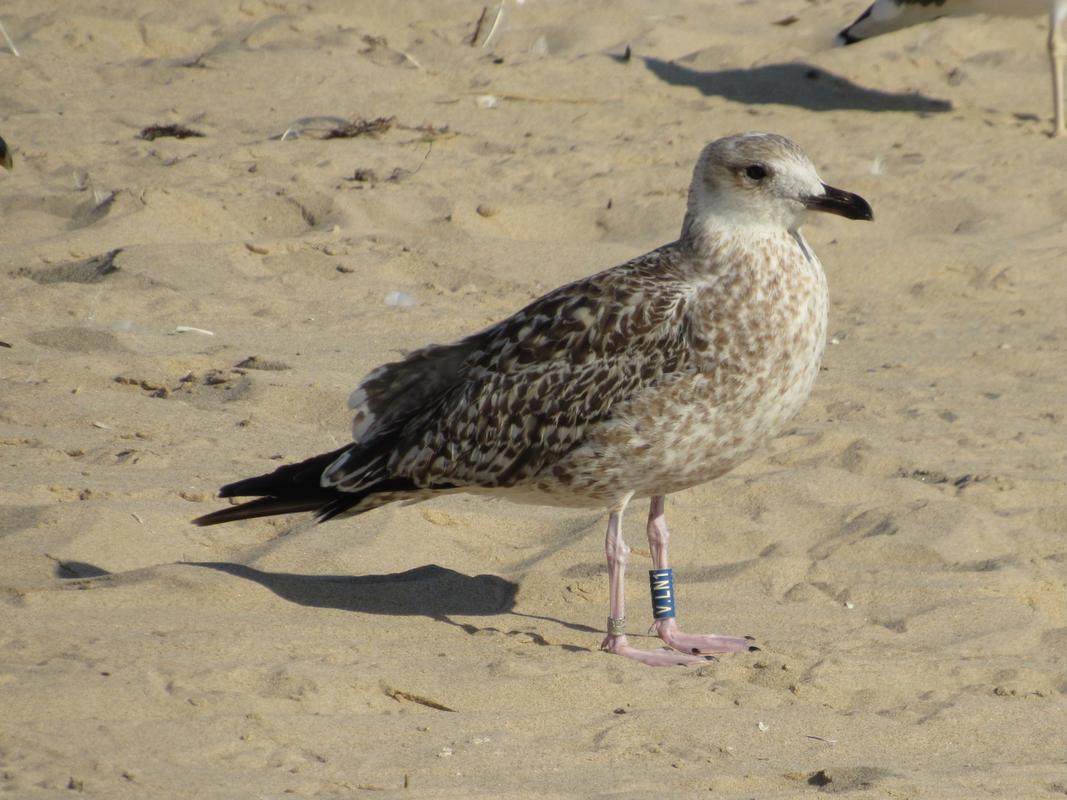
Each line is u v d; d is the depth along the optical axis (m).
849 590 10.80
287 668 8.80
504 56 28.39
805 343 9.66
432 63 28.03
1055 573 11.09
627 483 9.73
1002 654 9.88
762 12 31.52
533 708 8.78
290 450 12.84
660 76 27.61
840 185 21.77
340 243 18.84
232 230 19.48
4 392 13.79
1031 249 19.34
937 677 9.37
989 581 10.84
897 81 27.50
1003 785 7.80
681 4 31.81
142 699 8.28
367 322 16.48
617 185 21.66
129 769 7.48
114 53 28.20
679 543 11.54
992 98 26.84
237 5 30.14
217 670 8.67
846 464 13.16
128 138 23.33
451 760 7.95
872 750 8.38
